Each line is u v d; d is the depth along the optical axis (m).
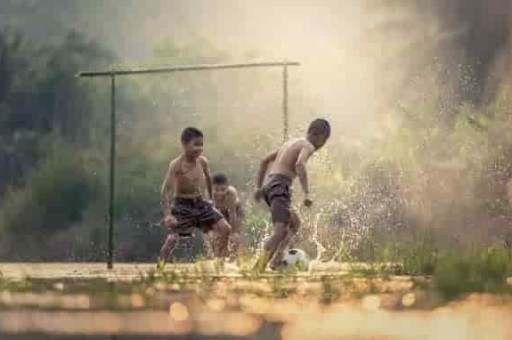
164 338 8.00
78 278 15.12
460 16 54.62
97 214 55.22
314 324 9.05
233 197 24.83
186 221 21.70
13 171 60.41
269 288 13.02
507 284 12.85
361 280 14.30
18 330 8.50
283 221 19.81
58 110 61.97
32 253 55.28
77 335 8.16
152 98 55.97
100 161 55.84
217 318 9.47
